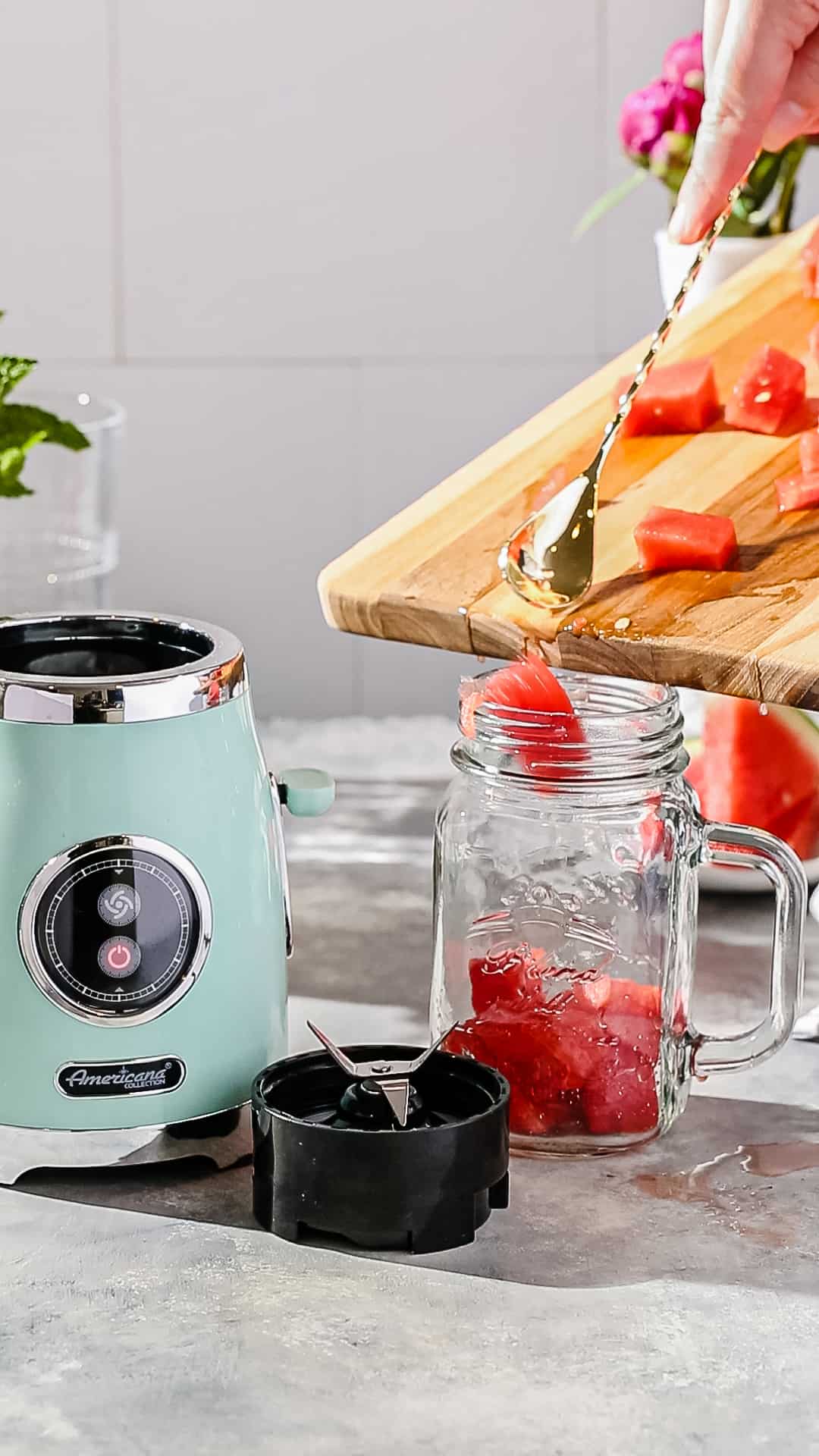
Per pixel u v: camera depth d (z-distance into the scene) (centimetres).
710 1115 107
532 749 95
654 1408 77
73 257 218
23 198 216
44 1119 92
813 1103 108
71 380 221
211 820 92
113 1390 78
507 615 108
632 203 219
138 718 89
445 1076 95
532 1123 99
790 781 130
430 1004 108
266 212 218
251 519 226
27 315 220
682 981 100
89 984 90
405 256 220
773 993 103
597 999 98
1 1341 82
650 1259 90
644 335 224
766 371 130
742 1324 84
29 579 168
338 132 216
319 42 214
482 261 221
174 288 220
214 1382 79
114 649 100
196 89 214
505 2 214
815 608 106
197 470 224
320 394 223
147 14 212
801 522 118
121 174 216
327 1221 89
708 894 138
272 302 220
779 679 99
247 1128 98
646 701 102
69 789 89
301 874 143
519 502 124
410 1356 81
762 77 116
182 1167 98
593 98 217
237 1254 89
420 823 154
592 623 105
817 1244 92
